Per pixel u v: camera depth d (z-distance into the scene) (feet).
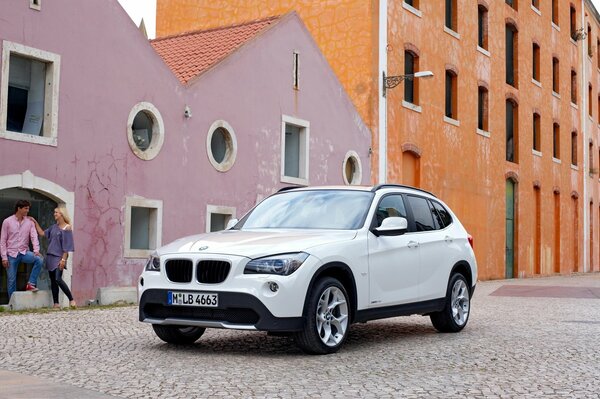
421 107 87.51
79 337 30.48
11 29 46.47
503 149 107.55
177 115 57.06
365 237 28.86
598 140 157.17
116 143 52.44
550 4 128.26
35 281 45.52
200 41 68.69
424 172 87.71
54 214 45.93
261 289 24.86
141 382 21.08
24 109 48.03
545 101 124.57
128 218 53.06
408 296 30.94
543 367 24.71
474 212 98.68
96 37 51.31
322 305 26.45
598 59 159.33
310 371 23.24
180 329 28.71
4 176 45.50
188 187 57.82
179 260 26.04
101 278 51.06
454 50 94.63
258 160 64.69
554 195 129.59
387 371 23.49
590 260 148.97
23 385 20.47
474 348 28.96
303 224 29.78
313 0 83.10
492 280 99.96
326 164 73.05
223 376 22.16
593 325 37.88
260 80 65.16
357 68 80.23
